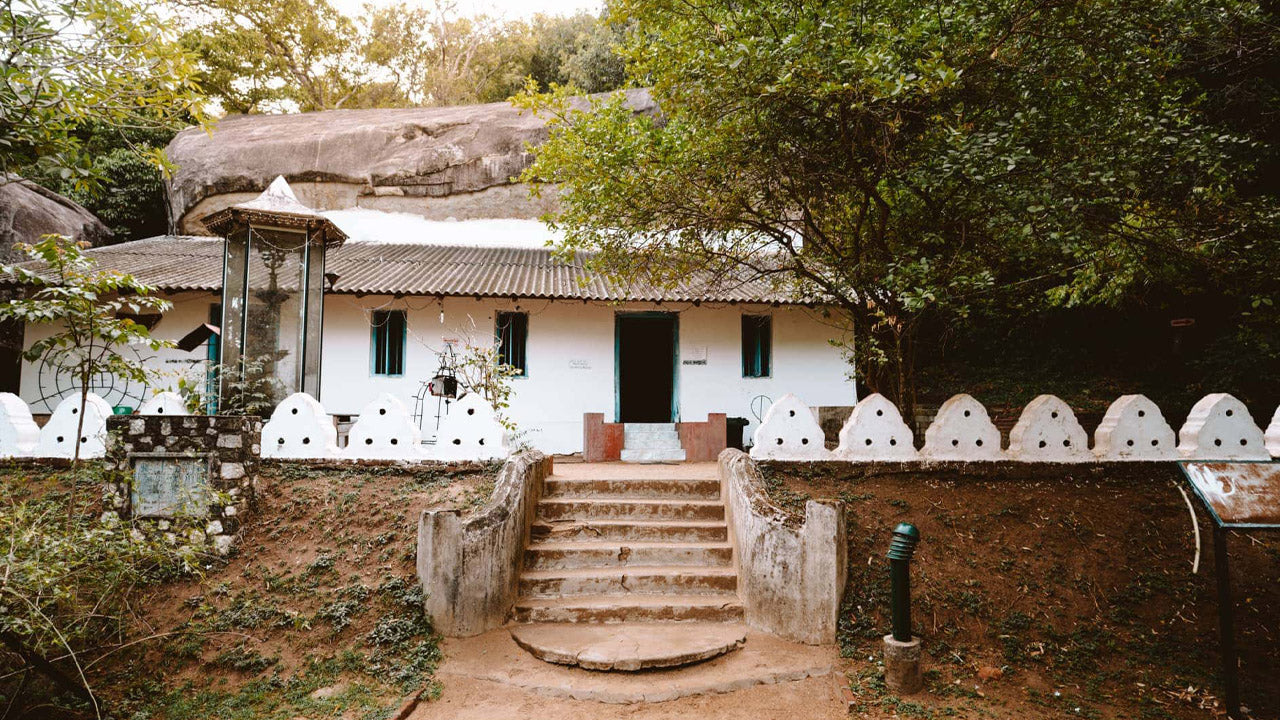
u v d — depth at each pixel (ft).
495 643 18.69
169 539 17.92
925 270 20.76
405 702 15.76
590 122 25.36
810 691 16.71
